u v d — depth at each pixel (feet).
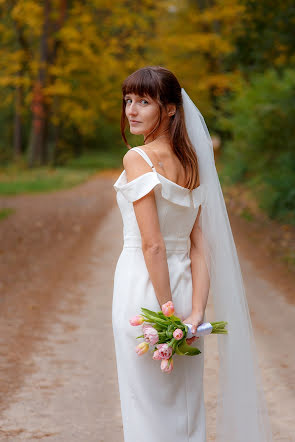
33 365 14.33
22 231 36.52
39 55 94.89
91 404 12.05
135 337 6.98
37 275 24.89
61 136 130.21
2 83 88.69
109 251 30.19
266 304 20.79
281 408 11.75
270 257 29.89
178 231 7.18
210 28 94.63
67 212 46.26
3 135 136.36
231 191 55.11
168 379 7.04
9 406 11.83
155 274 6.72
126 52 87.61
